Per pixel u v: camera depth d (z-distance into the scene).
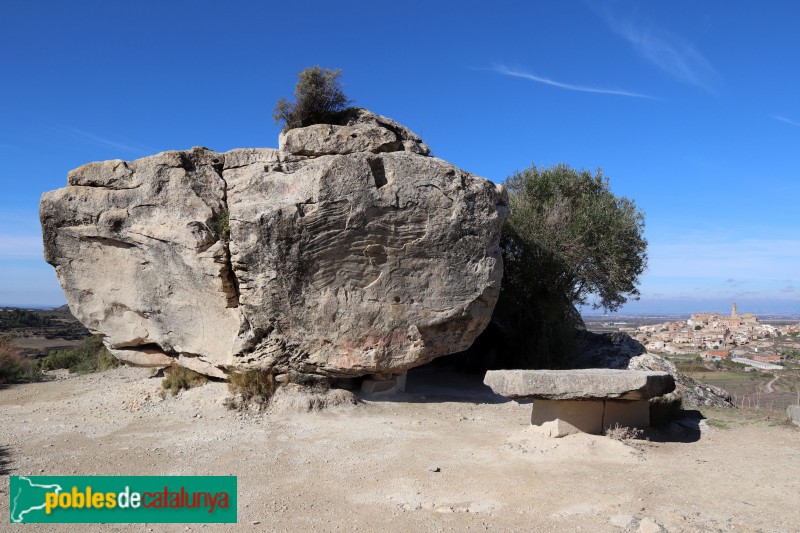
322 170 11.32
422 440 9.66
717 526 5.90
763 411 11.37
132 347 13.30
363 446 9.28
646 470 7.70
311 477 7.82
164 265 12.20
